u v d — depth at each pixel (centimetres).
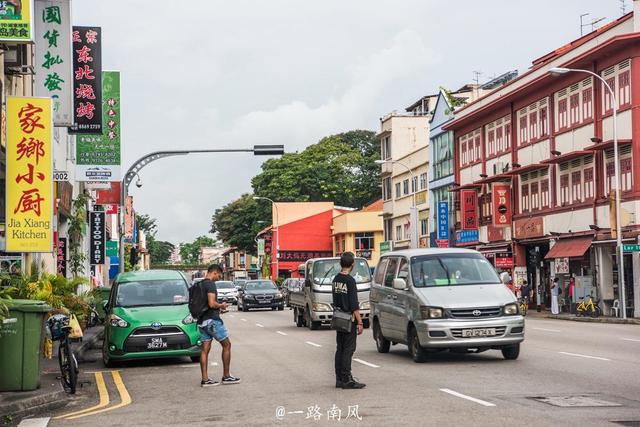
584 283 3934
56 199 3153
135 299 1886
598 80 3975
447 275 1695
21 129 1864
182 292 1920
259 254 10144
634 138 3641
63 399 1254
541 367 1504
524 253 4891
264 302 5088
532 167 4534
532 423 928
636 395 1142
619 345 1988
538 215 4616
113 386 1466
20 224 1856
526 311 4234
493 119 5266
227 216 11169
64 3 2208
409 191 6944
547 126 4534
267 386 1352
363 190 10025
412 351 1661
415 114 7844
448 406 1067
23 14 1620
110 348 1786
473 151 5612
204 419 1041
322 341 2355
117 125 3678
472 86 6988
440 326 1570
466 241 5512
